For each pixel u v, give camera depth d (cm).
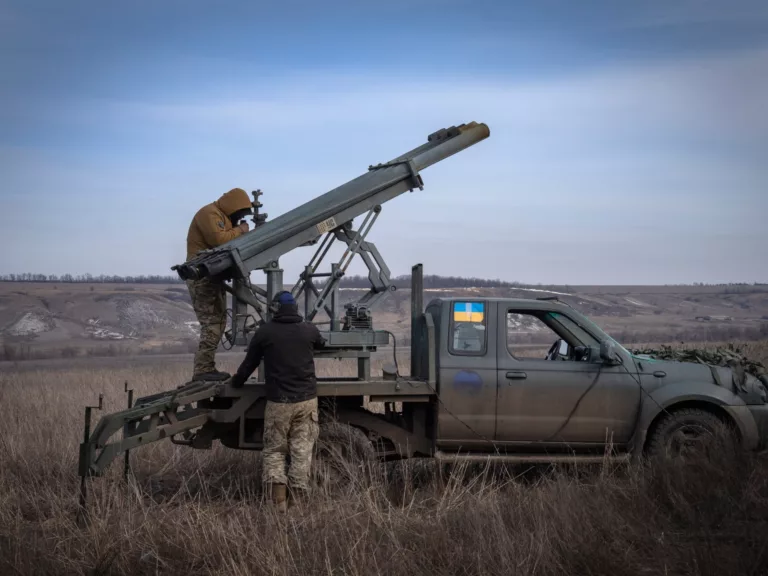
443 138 852
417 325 809
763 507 597
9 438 874
